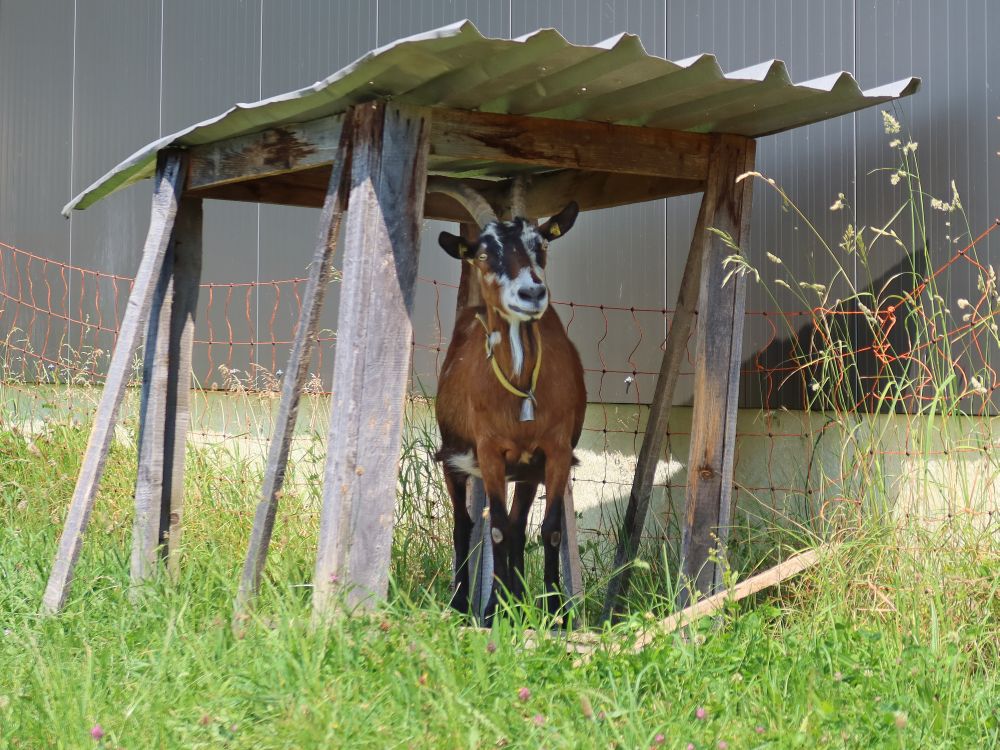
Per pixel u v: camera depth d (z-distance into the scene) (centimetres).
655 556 682
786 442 637
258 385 900
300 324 493
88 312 1025
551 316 586
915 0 573
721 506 533
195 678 429
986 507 543
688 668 418
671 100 486
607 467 736
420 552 668
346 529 464
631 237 710
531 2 736
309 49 867
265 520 494
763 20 632
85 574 594
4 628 519
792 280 631
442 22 782
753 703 396
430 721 372
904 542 500
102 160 1023
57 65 1063
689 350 680
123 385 575
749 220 543
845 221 605
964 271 554
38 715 402
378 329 470
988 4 548
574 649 448
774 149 640
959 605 468
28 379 1069
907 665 414
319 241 488
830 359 561
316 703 380
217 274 938
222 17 931
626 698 392
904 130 580
